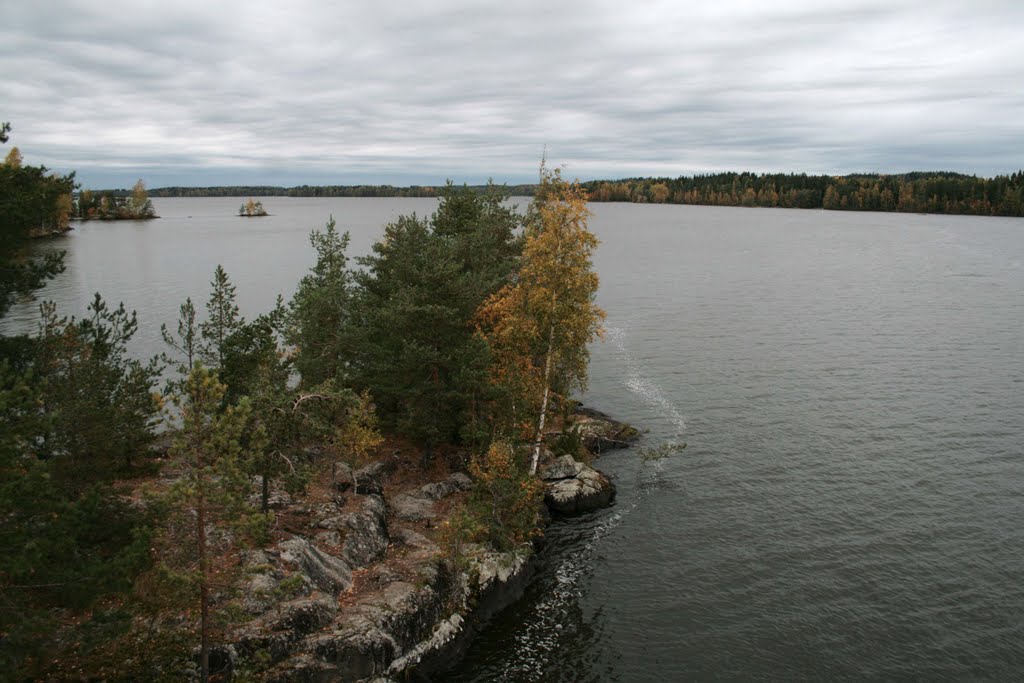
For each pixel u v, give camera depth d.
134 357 69.06
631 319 94.81
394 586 27.88
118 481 29.94
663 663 26.75
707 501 40.69
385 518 33.47
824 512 38.78
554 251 40.50
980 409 55.38
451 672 26.28
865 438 49.75
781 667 26.33
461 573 30.19
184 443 19.44
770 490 41.81
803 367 69.38
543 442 42.56
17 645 16.61
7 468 18.09
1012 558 33.59
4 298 26.78
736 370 68.94
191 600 19.53
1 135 25.84
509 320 39.03
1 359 25.05
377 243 48.97
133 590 20.44
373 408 39.88
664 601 30.91
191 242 198.62
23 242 27.27
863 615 29.41
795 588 31.55
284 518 30.62
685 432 52.03
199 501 19.16
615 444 49.41
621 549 35.59
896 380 64.00
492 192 60.16
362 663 24.11
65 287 110.69
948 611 29.53
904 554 34.19
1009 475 43.03
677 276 135.88
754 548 35.19
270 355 31.20
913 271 138.75
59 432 22.66
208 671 20.84
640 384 64.69
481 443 38.75
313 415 30.64
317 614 24.78
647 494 41.91
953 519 37.59
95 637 17.80
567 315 40.28
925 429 51.22
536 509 36.03
